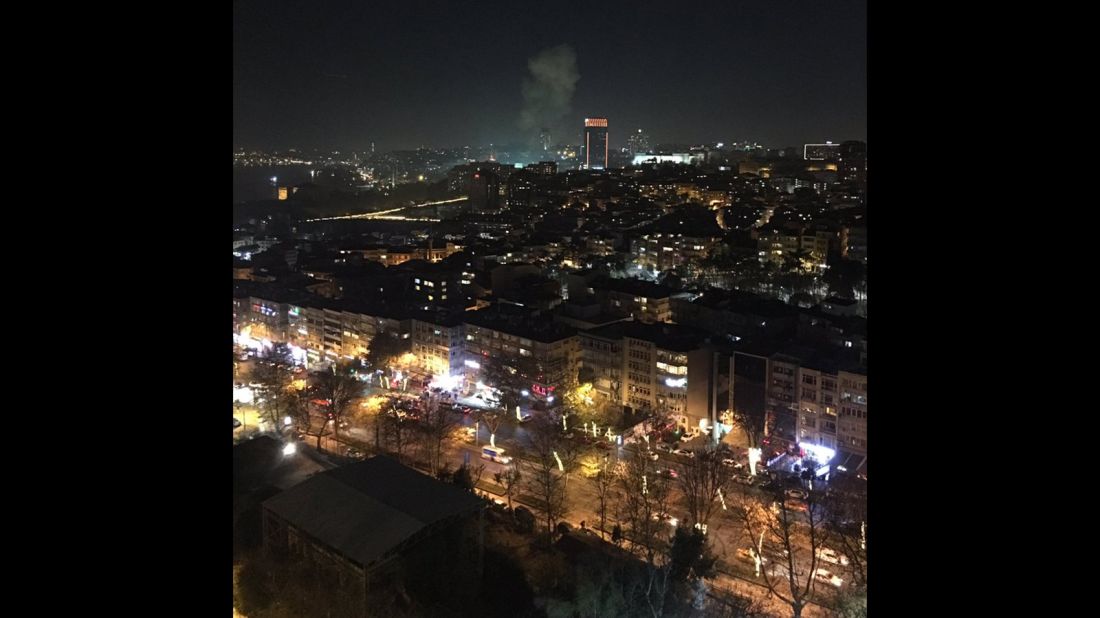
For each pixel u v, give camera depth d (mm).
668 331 48250
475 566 24281
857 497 32875
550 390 47719
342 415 45719
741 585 27406
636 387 46656
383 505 23656
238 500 27234
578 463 38781
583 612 22797
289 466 30344
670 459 39562
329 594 21953
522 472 37719
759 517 32312
